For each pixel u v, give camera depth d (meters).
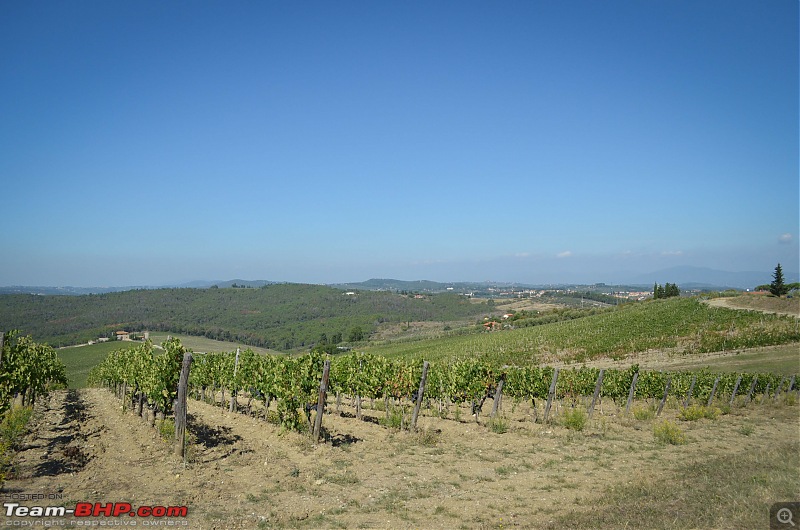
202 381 22.95
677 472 10.42
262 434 14.38
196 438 13.16
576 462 11.66
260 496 8.57
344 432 15.20
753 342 48.56
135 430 14.24
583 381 24.83
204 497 8.34
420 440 13.70
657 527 6.43
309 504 8.27
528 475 10.48
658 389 25.84
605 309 106.50
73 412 18.77
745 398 26.64
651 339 56.56
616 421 18.88
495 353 61.44
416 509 8.16
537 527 7.17
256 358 18.91
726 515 6.73
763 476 8.87
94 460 10.40
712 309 67.12
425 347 78.62
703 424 18.28
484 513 8.00
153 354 15.51
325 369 13.12
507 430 16.02
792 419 20.00
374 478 9.99
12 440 10.99
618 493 8.73
